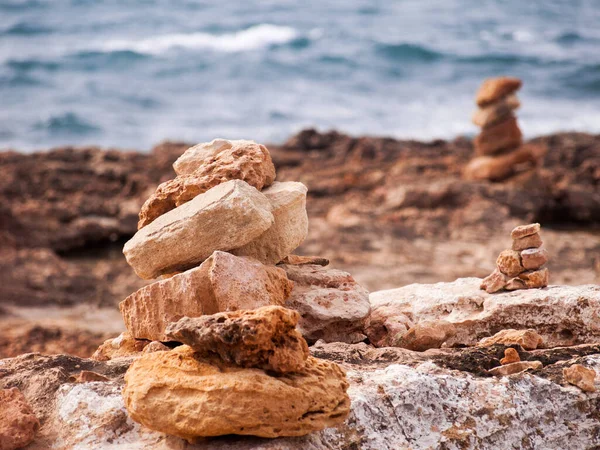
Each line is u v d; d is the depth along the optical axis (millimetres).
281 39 69750
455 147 32000
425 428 4605
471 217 23562
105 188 25016
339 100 51531
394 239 21984
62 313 16562
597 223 25406
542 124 44031
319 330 5863
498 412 4781
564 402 4980
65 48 64562
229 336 4008
